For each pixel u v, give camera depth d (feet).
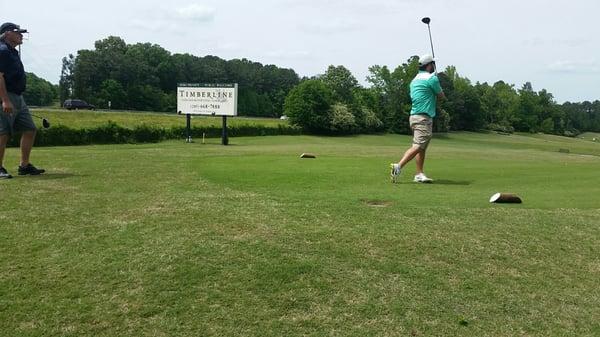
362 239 17.65
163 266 14.85
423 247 17.30
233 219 19.38
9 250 15.64
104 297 13.20
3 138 26.71
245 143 112.68
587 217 21.94
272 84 402.31
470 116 336.49
